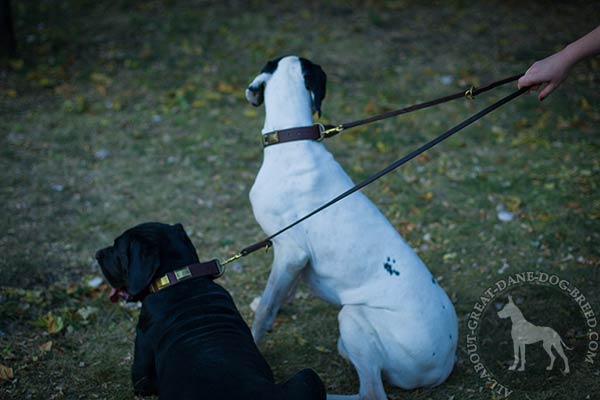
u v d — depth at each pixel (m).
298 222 3.38
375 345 3.43
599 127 7.27
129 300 3.21
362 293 3.44
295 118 3.66
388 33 9.77
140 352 3.08
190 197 5.81
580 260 4.93
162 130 6.94
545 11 10.73
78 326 4.18
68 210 5.52
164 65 8.39
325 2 10.73
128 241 3.16
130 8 10.05
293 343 4.16
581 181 6.09
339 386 3.80
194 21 9.71
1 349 3.92
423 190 5.99
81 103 7.28
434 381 3.56
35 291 4.46
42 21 9.41
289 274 3.58
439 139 3.33
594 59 9.02
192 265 3.20
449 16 10.48
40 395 3.61
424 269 3.52
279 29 9.66
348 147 6.72
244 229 5.41
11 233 5.14
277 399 2.53
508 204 5.70
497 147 6.82
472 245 5.18
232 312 3.06
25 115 7.07
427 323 3.36
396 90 8.06
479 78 8.51
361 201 3.57
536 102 7.80
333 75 8.38
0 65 8.02
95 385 3.71
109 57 8.51
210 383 2.57
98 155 6.41
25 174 6.00
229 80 8.06
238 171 6.25
